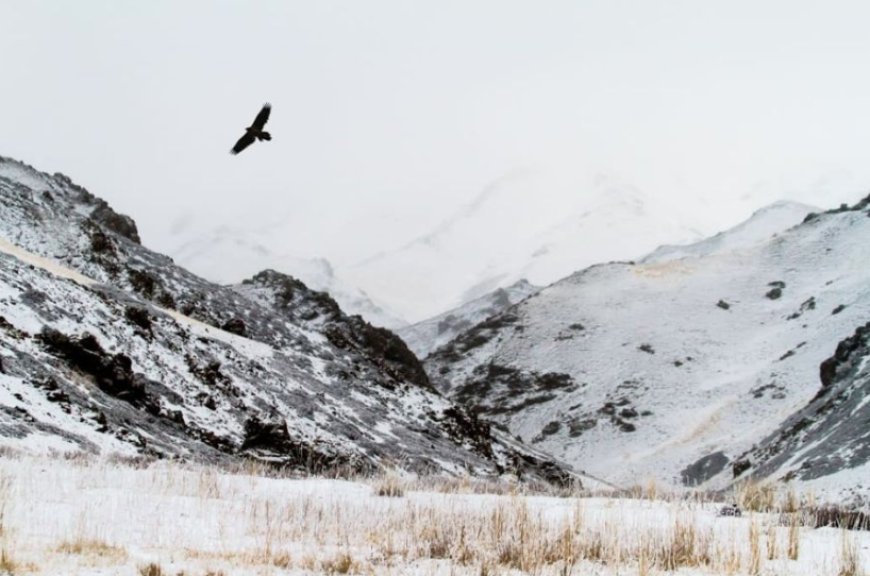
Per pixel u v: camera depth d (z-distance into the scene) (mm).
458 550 17453
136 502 21094
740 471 155000
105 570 14266
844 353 166375
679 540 18422
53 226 102500
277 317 127250
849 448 105000
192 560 15633
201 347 86188
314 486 28594
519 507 20562
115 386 59844
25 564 13945
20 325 58688
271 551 16828
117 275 101062
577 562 17250
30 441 38156
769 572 16875
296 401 87312
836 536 21156
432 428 108750
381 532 19531
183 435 60250
